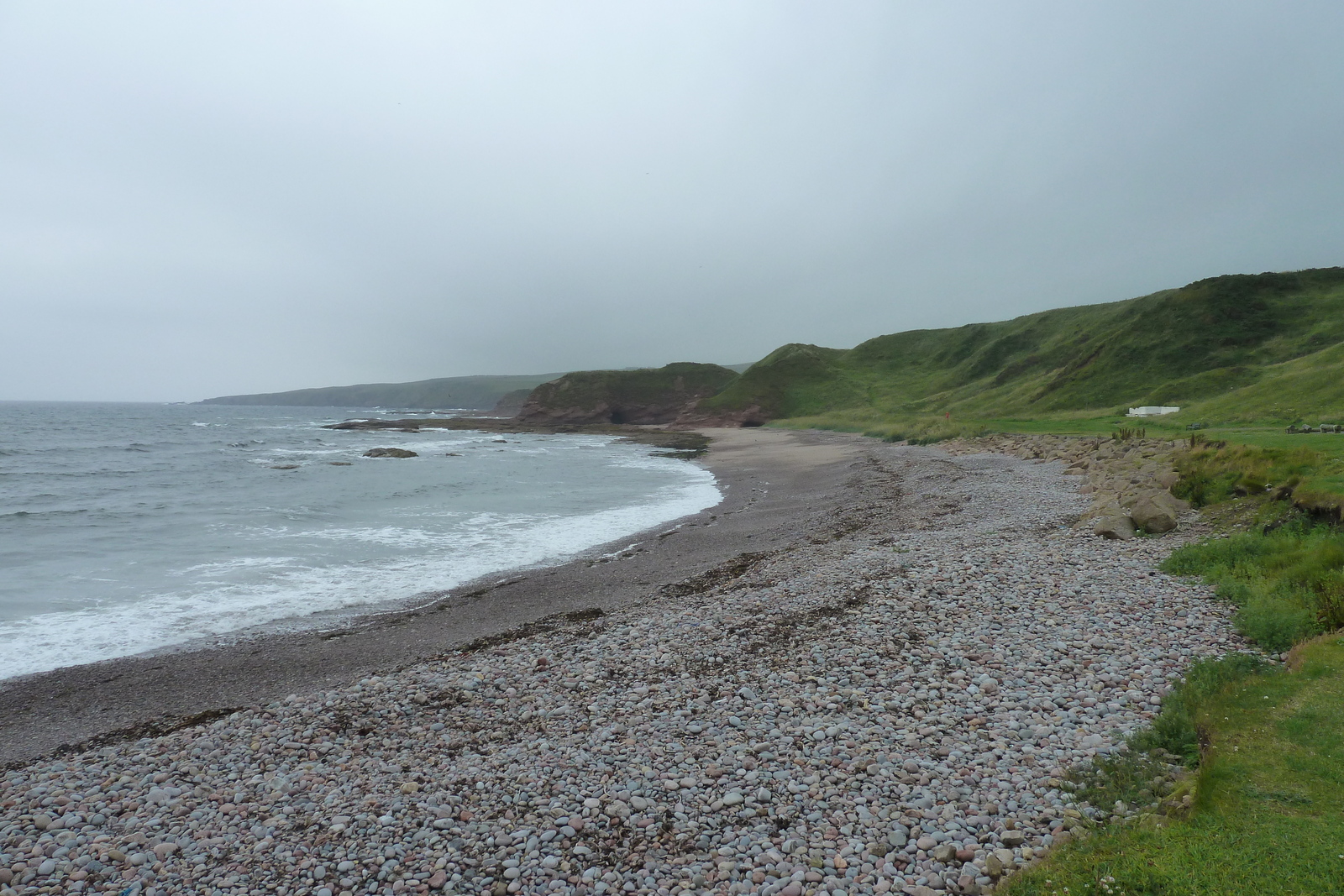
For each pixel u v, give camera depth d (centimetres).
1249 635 959
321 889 620
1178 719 731
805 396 13612
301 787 801
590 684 1048
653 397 15662
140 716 1113
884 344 16050
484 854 654
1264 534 1362
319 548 2356
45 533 2567
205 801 785
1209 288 8106
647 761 803
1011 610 1177
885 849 620
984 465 3594
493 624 1541
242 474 4772
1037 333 12356
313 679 1251
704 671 1058
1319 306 7350
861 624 1174
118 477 4547
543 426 12900
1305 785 588
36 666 1332
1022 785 688
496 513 3078
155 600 1753
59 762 905
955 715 848
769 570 1769
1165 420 4766
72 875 654
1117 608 1141
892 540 1950
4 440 7969
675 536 2488
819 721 860
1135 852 540
